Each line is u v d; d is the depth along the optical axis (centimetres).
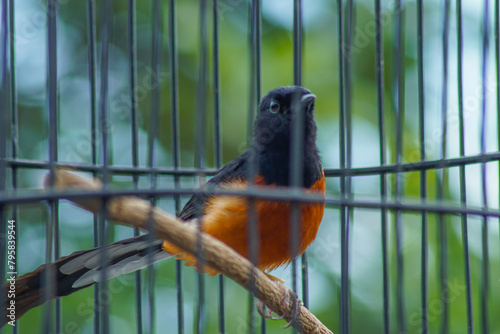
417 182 1270
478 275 1241
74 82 1483
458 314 1223
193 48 1405
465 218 800
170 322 1273
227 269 692
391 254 1298
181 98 1405
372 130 1328
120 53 1504
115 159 1422
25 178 1369
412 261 1284
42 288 762
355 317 1258
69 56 1492
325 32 1355
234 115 1355
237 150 1350
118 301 1247
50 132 575
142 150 1427
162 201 1228
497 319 1212
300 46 696
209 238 682
